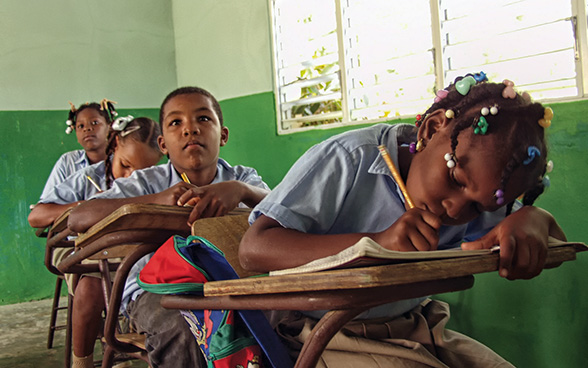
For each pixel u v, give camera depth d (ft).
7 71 15.28
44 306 14.35
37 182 15.53
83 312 6.44
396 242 2.69
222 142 7.00
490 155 3.01
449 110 3.14
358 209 3.76
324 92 11.88
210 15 15.25
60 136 15.85
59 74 15.90
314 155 3.60
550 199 6.85
